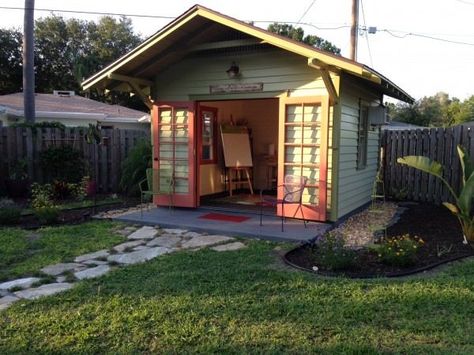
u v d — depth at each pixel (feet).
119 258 17.60
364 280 14.40
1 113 48.91
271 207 27.99
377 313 11.60
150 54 24.82
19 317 11.60
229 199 31.63
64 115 52.44
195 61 26.43
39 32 110.01
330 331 10.57
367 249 18.21
